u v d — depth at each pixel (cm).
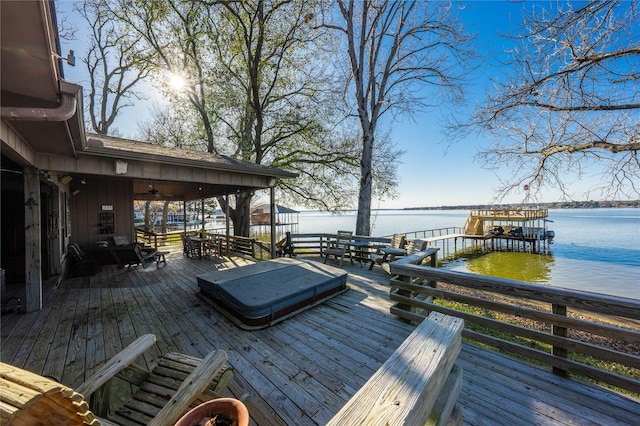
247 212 1177
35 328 310
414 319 313
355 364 238
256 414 168
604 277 1051
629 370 332
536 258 1524
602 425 164
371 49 962
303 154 1180
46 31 126
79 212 689
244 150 1126
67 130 259
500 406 181
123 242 729
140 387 169
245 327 306
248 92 1080
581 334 485
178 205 2538
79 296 430
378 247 628
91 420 57
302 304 362
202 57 1059
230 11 910
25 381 51
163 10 902
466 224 2338
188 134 1208
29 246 358
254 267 463
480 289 254
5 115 184
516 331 232
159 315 350
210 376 143
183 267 679
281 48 1010
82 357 251
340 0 905
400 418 71
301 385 210
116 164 406
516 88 554
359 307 376
